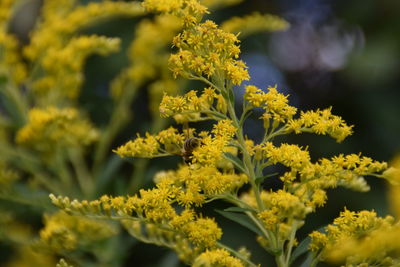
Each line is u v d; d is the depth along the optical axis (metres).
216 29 3.04
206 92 3.14
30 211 5.54
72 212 3.27
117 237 5.00
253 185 3.09
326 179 3.30
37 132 4.86
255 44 7.67
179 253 3.58
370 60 7.12
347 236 3.07
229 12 7.65
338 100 7.85
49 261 6.07
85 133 5.26
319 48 8.20
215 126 3.09
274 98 3.12
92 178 5.53
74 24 5.46
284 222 3.54
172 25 5.62
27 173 6.52
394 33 7.24
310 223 6.90
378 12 7.45
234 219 3.19
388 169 3.15
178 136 3.33
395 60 7.15
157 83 5.76
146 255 7.24
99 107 7.25
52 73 5.34
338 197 6.96
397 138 7.32
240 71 3.05
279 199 2.97
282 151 3.12
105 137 5.49
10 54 5.42
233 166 3.38
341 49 8.11
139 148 3.34
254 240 6.87
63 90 5.43
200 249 3.33
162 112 3.13
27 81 5.48
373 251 3.01
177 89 5.77
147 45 5.70
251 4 7.87
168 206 3.19
